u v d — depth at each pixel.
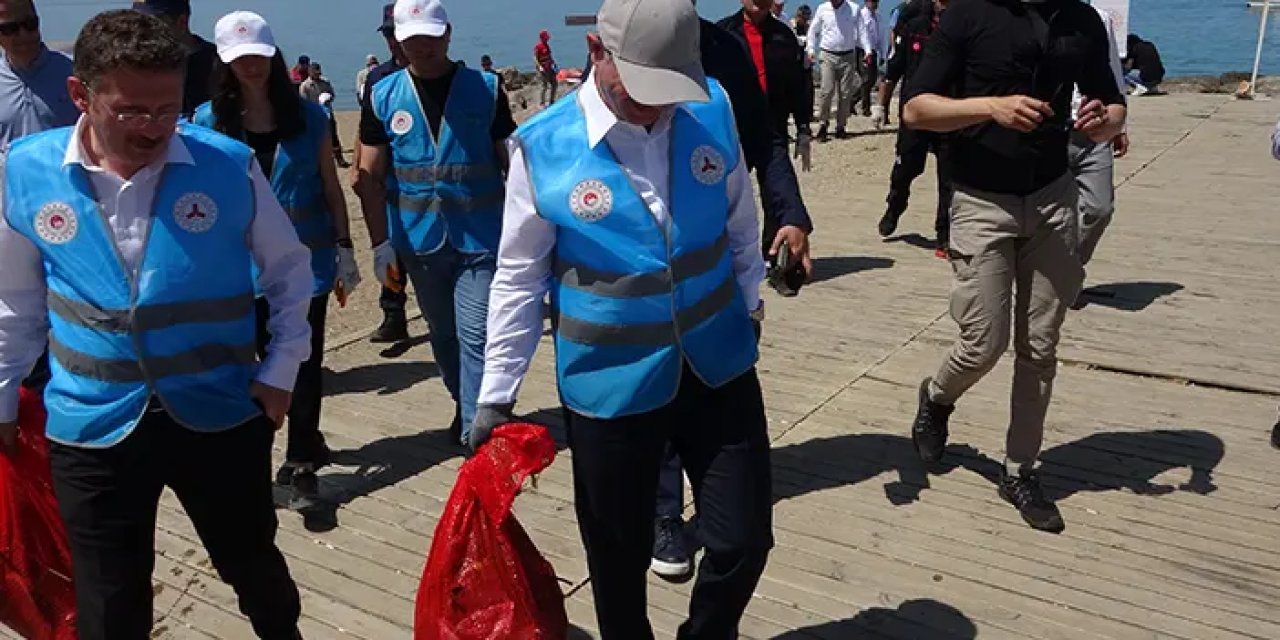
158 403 2.43
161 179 2.38
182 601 3.58
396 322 6.10
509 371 2.57
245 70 3.87
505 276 2.52
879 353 5.62
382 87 4.23
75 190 2.33
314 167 4.10
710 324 2.50
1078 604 3.39
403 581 3.67
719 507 2.51
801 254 3.12
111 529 2.46
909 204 9.38
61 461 2.44
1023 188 3.52
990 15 3.42
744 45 3.58
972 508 3.99
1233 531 3.79
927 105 3.49
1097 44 3.43
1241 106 13.65
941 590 3.49
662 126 2.43
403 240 4.31
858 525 3.90
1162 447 4.43
